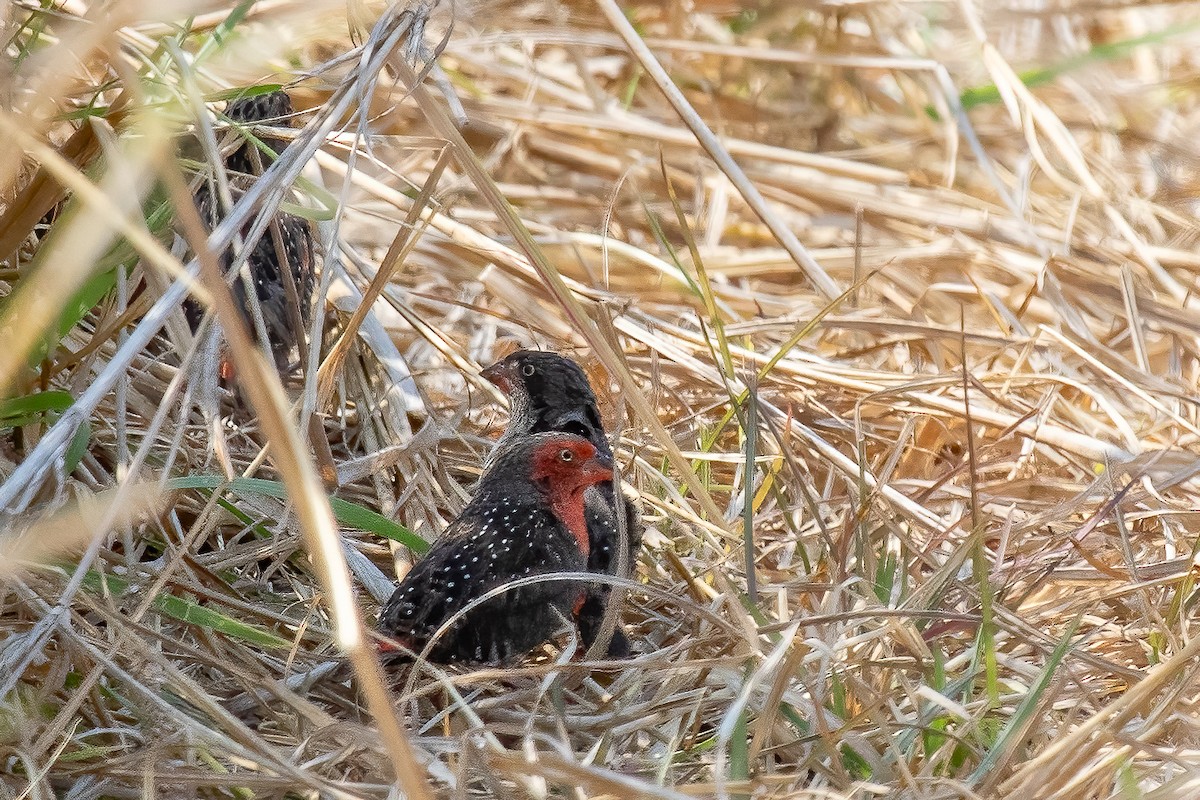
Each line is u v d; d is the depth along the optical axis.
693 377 12.60
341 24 9.59
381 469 10.80
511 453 9.34
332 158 12.03
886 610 8.02
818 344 14.40
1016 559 10.41
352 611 5.16
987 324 15.11
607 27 17.47
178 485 8.20
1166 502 10.92
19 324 7.24
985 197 16.92
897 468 12.24
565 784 6.89
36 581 7.87
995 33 18.03
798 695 7.88
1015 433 11.92
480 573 8.71
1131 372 13.30
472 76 17.30
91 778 7.32
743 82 18.17
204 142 8.18
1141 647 9.20
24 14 9.12
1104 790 7.23
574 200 16.23
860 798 7.30
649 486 11.23
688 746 7.95
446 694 8.59
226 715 7.15
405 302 13.02
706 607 8.91
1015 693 8.39
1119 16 18.89
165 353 11.17
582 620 9.28
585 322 8.67
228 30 8.16
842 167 16.47
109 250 7.92
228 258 10.73
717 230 15.87
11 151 5.39
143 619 8.55
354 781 7.55
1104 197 14.65
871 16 17.69
